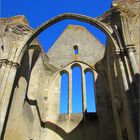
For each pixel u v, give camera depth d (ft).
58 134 52.54
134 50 35.32
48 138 51.96
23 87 44.45
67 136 52.11
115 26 40.52
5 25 43.39
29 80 52.13
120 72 35.68
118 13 40.78
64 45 68.28
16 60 40.24
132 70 33.30
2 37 41.88
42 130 52.85
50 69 62.44
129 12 40.24
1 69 38.11
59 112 56.34
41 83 56.75
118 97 40.19
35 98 50.80
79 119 54.39
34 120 48.37
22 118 41.98
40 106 53.98
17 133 38.96
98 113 53.26
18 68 40.65
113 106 46.85
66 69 63.41
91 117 54.03
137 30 37.76
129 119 31.19
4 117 34.24
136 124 29.37
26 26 45.37
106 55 54.60
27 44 43.70
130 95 31.86
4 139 34.32
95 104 55.62
